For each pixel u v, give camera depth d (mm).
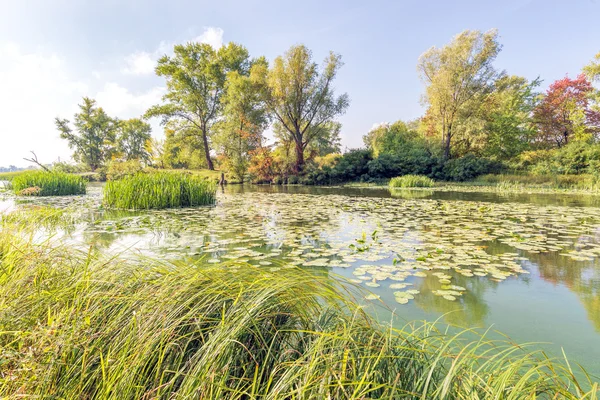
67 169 33719
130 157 46406
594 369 1627
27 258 1811
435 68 22797
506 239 4707
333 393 1053
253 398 1045
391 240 4691
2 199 10477
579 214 7102
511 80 27672
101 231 5277
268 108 25188
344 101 24344
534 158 21797
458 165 21297
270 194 14148
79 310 1311
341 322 1597
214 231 5355
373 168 22203
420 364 1328
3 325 1256
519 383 1046
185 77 30172
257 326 1442
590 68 19406
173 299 1454
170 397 1099
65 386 1083
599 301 2541
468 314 2309
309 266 3463
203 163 36594
